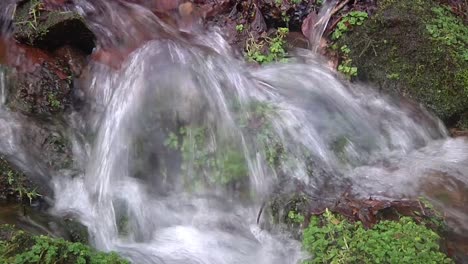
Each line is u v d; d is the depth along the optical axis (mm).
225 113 2701
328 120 2801
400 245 2223
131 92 2699
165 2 3121
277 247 2402
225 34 3096
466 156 2740
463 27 3053
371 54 2986
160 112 2652
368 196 2500
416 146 2822
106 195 2506
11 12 2779
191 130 2639
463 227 2412
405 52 2951
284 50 3084
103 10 2969
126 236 2430
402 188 2559
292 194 2508
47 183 2492
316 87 2924
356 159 2711
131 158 2590
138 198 2521
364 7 3088
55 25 2711
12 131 2557
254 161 2605
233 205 2551
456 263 2305
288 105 2797
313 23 3160
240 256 2396
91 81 2766
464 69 2889
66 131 2625
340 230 2293
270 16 3154
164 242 2430
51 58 2742
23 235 2150
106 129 2658
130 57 2826
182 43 2938
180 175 2586
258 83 2881
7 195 2393
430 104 2891
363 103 2916
